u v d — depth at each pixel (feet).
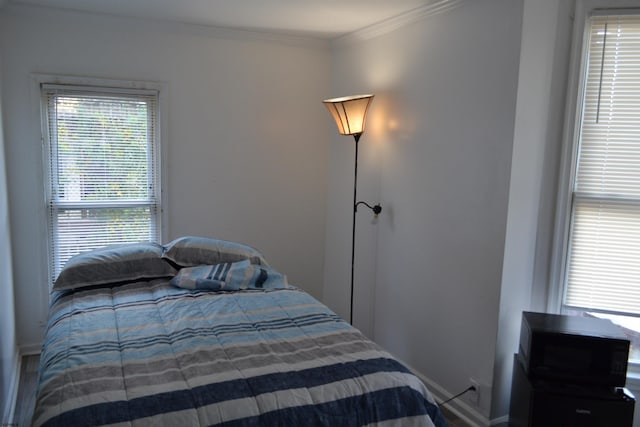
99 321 7.42
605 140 8.39
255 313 7.97
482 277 8.54
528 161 8.14
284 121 13.07
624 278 8.53
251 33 12.23
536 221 8.50
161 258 9.72
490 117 8.27
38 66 10.52
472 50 8.57
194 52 11.85
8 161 10.43
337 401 5.60
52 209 11.02
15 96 10.37
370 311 11.84
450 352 9.30
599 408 7.10
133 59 11.31
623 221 8.43
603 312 8.66
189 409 5.14
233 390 5.48
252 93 12.60
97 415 4.95
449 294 9.29
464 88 8.77
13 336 10.16
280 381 5.72
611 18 8.13
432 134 9.57
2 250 8.80
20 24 10.27
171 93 11.75
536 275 8.72
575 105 8.35
